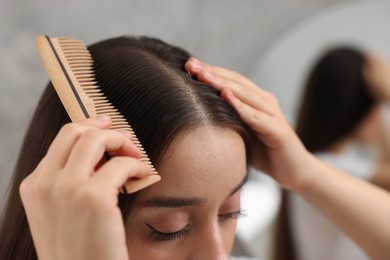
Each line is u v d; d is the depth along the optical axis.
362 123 1.41
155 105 0.55
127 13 1.42
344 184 0.77
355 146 1.42
